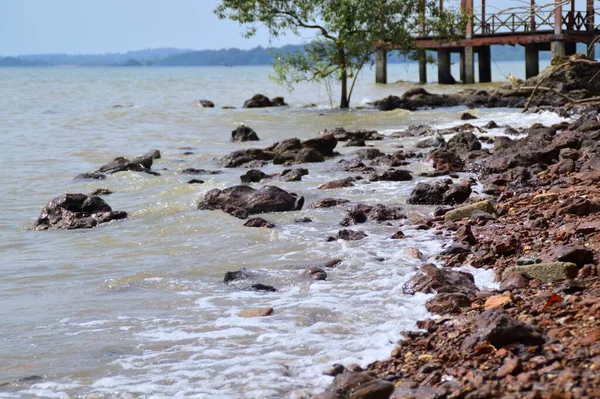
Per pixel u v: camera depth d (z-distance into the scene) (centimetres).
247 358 825
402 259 1195
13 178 2266
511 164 1970
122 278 1166
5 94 7762
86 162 2617
